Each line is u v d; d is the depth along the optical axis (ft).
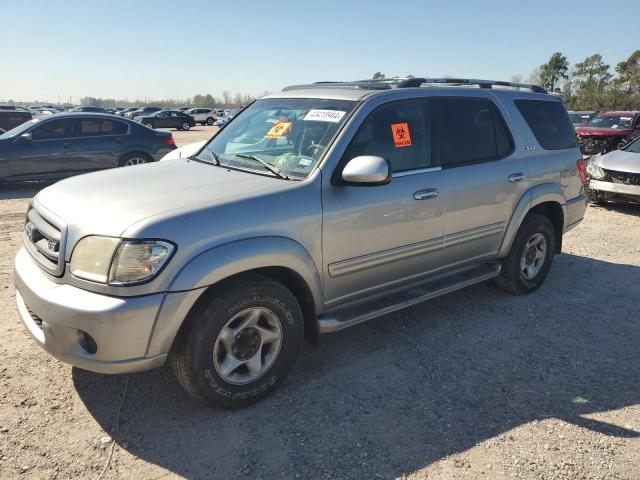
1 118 53.21
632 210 30.07
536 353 12.82
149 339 8.75
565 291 16.99
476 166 13.87
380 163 10.35
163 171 12.07
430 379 11.51
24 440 9.13
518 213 15.05
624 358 12.67
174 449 9.06
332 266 11.05
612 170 29.17
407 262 12.59
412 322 14.46
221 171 11.87
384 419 10.04
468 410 10.39
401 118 12.42
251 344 10.14
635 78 189.88
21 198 31.53
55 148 33.81
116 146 35.65
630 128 53.42
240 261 9.32
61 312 8.68
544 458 9.05
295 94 13.73
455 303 15.83
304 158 11.22
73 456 8.80
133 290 8.55
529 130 15.67
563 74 224.12
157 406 10.25
